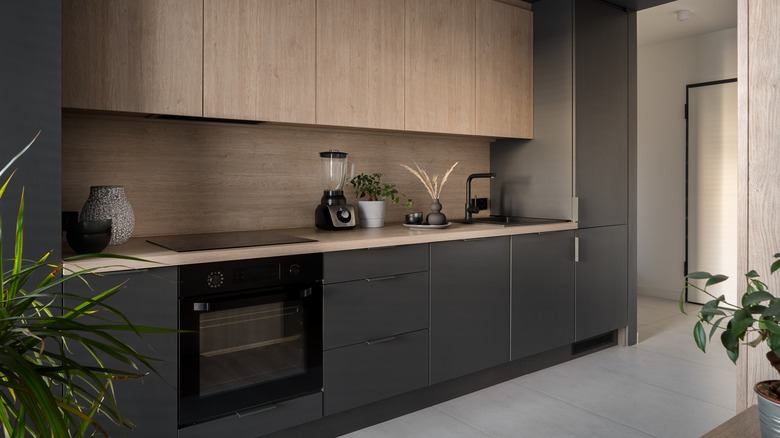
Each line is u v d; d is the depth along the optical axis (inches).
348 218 114.8
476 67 131.6
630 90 152.9
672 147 207.5
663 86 209.3
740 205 54.4
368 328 100.8
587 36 139.4
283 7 100.7
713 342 155.5
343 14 108.8
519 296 126.0
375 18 113.6
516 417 106.3
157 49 87.7
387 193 125.5
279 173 115.6
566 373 131.0
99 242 75.6
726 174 191.9
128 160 98.3
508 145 150.6
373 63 113.4
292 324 91.7
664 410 108.3
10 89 68.1
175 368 80.0
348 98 110.0
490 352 120.7
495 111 136.1
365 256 99.9
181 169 103.8
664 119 209.5
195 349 81.7
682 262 206.2
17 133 68.7
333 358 96.6
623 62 150.5
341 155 115.3
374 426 103.4
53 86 71.1
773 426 36.5
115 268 74.7
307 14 103.9
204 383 83.0
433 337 110.6
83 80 81.4
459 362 115.1
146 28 86.6
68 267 71.6
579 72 137.2
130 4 85.0
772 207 52.1
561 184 139.2
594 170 141.9
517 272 125.4
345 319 97.7
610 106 146.6
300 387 92.8
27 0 69.1
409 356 106.8
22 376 25.1
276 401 90.4
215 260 82.9
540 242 130.2
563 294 135.7
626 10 151.4
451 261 113.0
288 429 94.0
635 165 155.2
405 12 118.4
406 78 118.9
